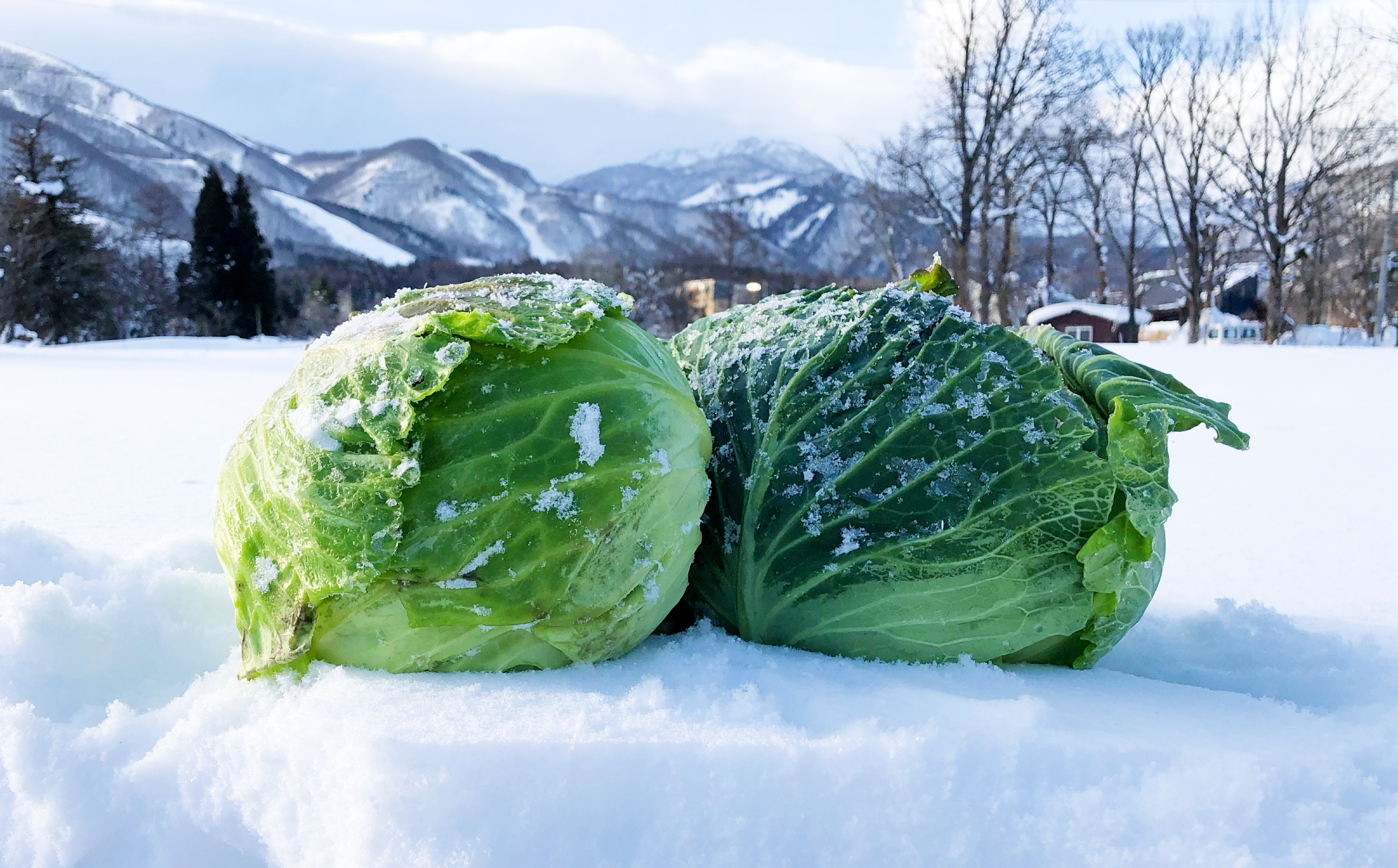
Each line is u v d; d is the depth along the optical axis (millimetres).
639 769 1602
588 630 2020
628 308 2297
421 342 1943
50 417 9984
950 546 2199
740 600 2363
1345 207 48844
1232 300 65562
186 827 1675
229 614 2502
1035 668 2402
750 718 1811
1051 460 2201
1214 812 1604
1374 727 1979
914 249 46344
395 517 1861
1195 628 2938
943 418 2234
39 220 45625
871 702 1935
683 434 2129
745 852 1562
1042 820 1612
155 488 5574
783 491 2291
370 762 1539
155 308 62375
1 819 1716
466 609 1910
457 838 1525
